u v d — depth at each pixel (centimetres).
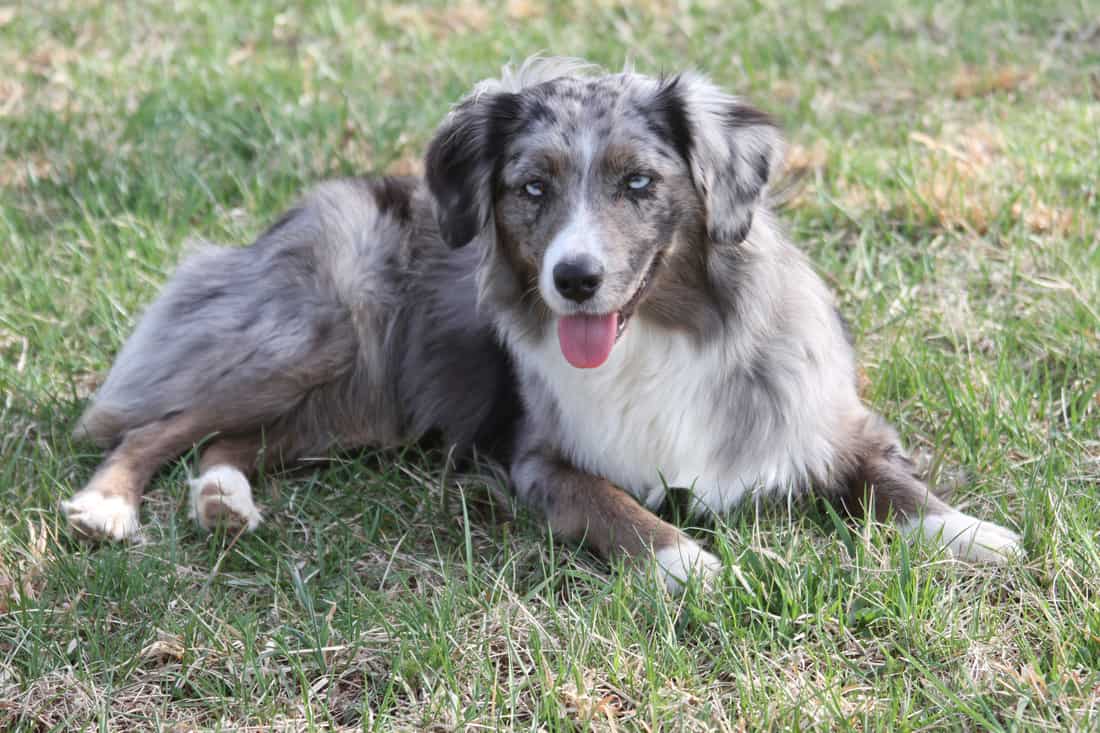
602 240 543
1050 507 559
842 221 879
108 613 536
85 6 1335
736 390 602
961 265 813
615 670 482
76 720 479
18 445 661
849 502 605
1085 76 1088
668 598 519
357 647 505
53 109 1080
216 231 901
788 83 1141
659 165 562
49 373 740
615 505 579
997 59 1155
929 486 608
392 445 707
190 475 623
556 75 646
